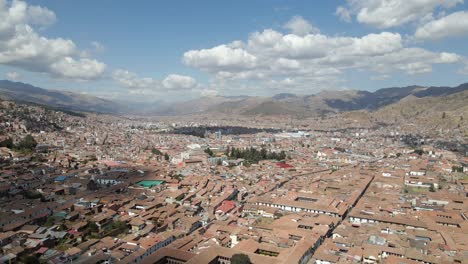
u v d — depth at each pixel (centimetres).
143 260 15850
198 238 19250
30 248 16962
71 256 16550
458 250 18000
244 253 16388
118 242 18362
